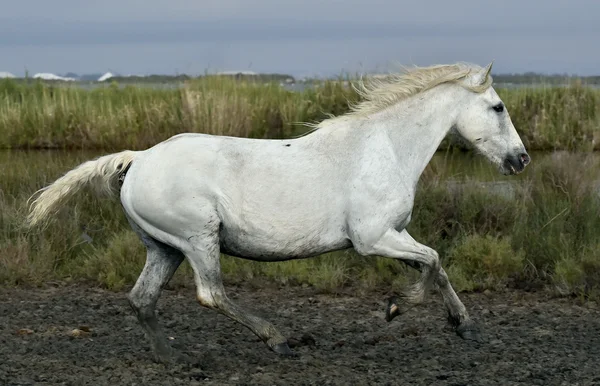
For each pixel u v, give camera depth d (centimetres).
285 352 662
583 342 731
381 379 617
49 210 665
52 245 1039
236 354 693
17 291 944
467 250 982
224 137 656
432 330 774
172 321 802
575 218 1062
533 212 1089
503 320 815
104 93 2394
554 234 1023
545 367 649
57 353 690
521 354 685
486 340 722
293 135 2009
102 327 791
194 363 654
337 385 602
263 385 603
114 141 2056
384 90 688
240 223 639
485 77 700
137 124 2070
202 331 775
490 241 995
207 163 635
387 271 977
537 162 1434
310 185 646
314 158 653
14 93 2488
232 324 803
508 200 1105
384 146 670
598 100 2069
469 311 853
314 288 958
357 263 1009
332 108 2044
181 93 2166
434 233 1039
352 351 706
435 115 692
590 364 658
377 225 655
